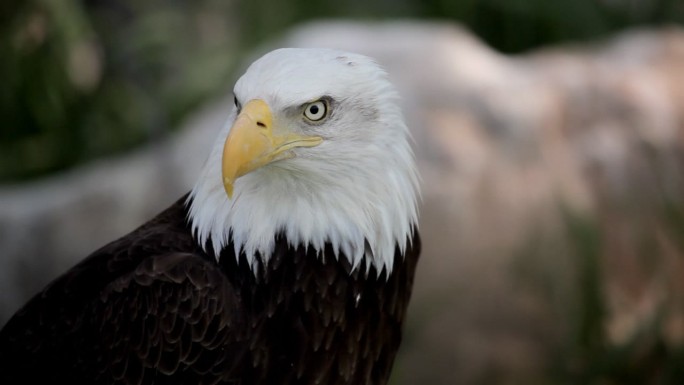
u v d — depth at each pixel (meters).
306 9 17.77
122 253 8.16
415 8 18.09
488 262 14.20
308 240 7.81
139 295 7.88
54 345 8.14
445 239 14.16
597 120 14.96
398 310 8.27
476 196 14.30
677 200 14.66
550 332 14.10
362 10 17.81
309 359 7.91
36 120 17.17
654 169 14.76
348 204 7.80
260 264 7.83
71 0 15.88
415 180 8.05
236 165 7.36
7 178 17.25
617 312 14.22
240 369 7.84
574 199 14.42
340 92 7.65
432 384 14.12
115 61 17.70
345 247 7.85
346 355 8.03
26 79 16.17
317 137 7.65
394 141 7.88
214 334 7.78
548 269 14.12
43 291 8.41
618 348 13.62
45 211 14.80
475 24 18.30
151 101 17.03
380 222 7.88
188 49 17.84
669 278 14.34
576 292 13.96
